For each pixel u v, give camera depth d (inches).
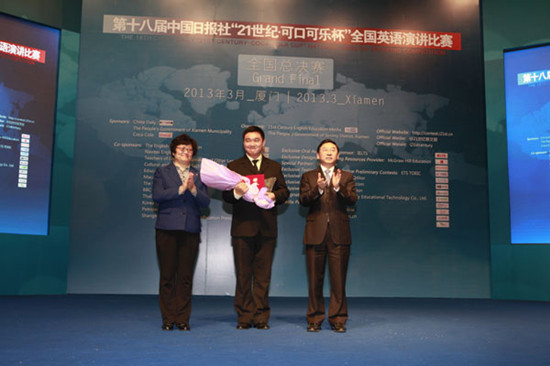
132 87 240.1
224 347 116.0
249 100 243.3
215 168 141.5
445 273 240.7
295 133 243.1
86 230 231.1
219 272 231.8
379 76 250.2
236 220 149.0
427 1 253.8
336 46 250.2
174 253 142.9
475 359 105.6
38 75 236.4
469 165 248.1
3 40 230.1
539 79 247.1
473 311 189.2
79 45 241.4
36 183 231.8
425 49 253.8
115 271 229.9
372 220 241.1
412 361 103.2
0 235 221.1
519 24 251.8
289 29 249.1
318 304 144.5
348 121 245.9
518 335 136.7
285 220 237.3
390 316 174.4
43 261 226.7
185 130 239.8
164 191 141.5
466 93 252.1
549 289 234.4
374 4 254.2
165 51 243.3
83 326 142.7
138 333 133.2
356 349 115.6
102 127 236.8
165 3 245.6
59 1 240.7
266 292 148.2
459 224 244.2
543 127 244.1
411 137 247.8
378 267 238.7
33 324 144.5
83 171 233.9
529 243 240.2
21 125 231.0
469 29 253.1
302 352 111.3
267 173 154.8
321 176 148.0
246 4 248.4
